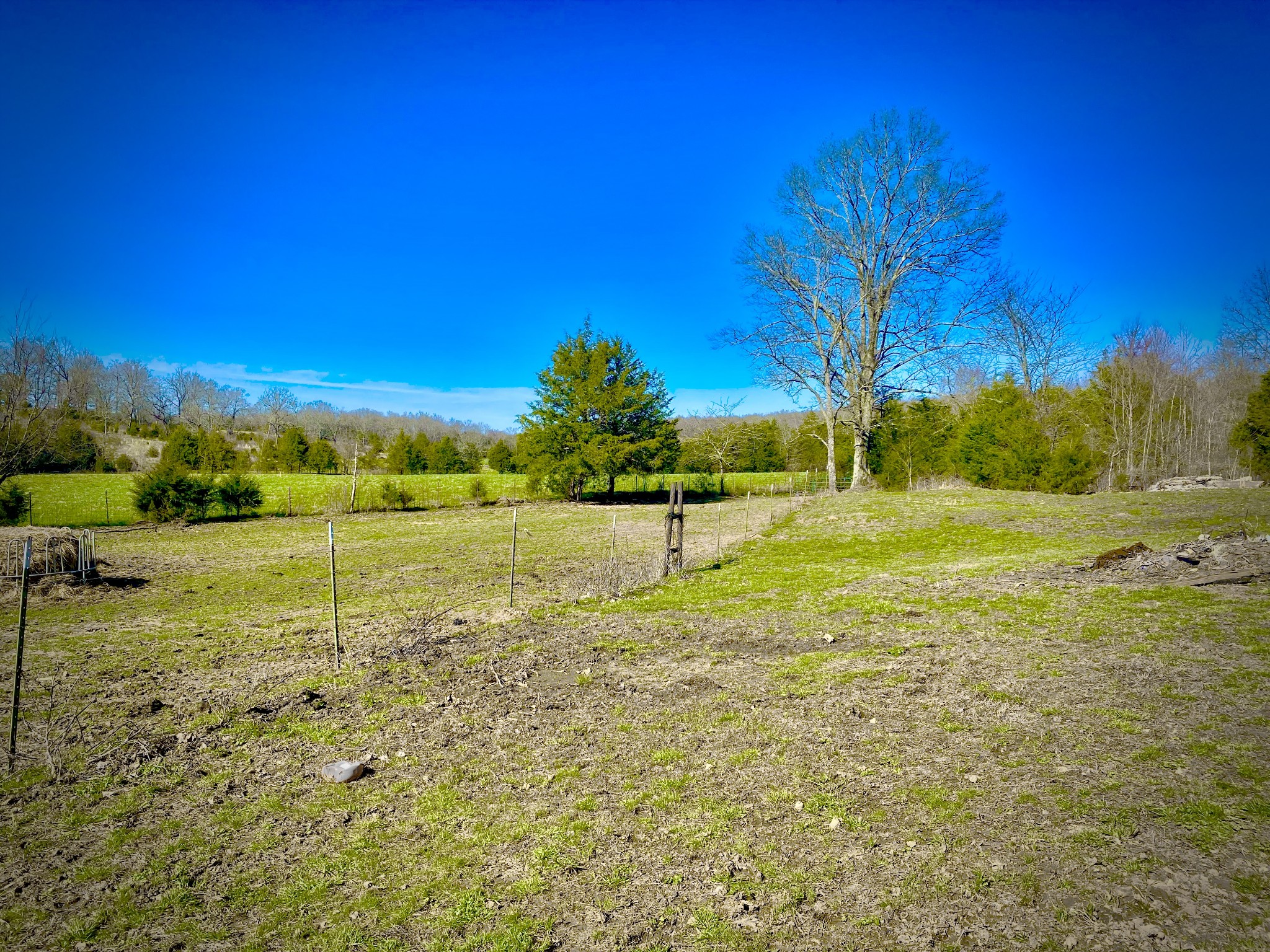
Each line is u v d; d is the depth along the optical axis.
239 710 6.57
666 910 3.45
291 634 9.77
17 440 18.81
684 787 4.69
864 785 4.51
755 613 9.70
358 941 3.35
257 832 4.41
